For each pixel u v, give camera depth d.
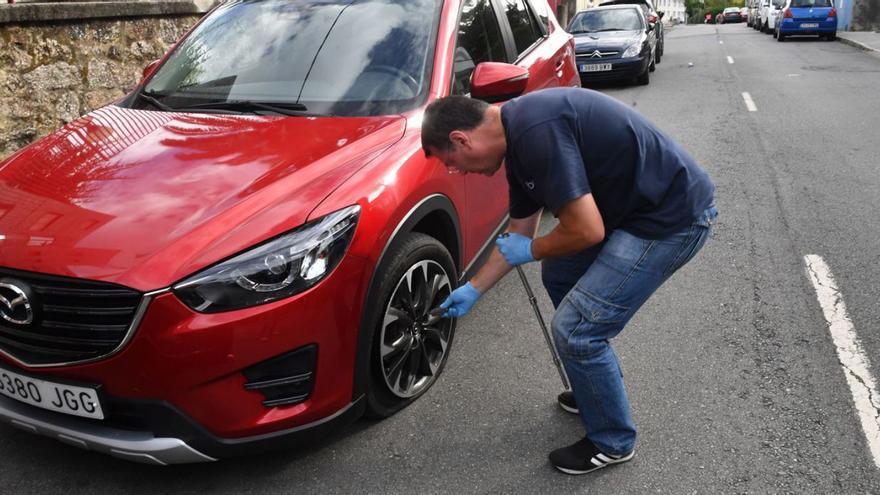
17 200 2.42
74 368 2.11
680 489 2.34
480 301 3.80
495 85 3.13
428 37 3.35
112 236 2.15
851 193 5.33
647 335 3.37
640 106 9.70
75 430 2.21
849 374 2.96
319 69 3.26
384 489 2.39
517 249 2.18
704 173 2.21
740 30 33.09
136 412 2.12
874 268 3.98
